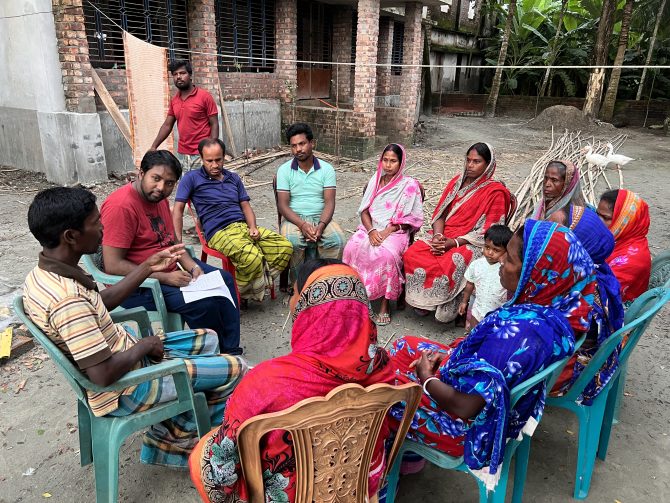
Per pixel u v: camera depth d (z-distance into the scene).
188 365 2.28
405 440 2.14
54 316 1.82
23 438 2.75
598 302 2.28
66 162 7.58
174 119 6.24
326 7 12.78
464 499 2.47
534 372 1.82
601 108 18.69
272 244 4.10
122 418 2.13
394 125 12.38
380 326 4.12
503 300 3.46
